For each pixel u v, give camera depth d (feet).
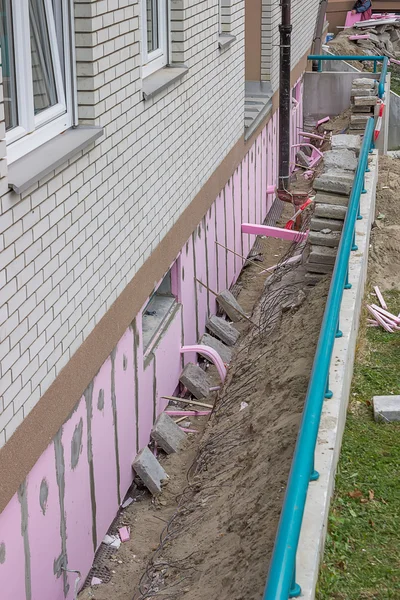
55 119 17.85
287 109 46.60
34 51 16.80
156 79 24.35
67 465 18.44
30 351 15.85
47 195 16.26
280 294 30.30
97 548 20.79
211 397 27.89
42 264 16.22
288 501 11.19
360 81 51.01
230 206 36.06
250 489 18.12
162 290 28.27
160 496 23.09
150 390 24.93
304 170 55.62
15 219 14.87
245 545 15.80
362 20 99.96
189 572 17.01
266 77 45.98
